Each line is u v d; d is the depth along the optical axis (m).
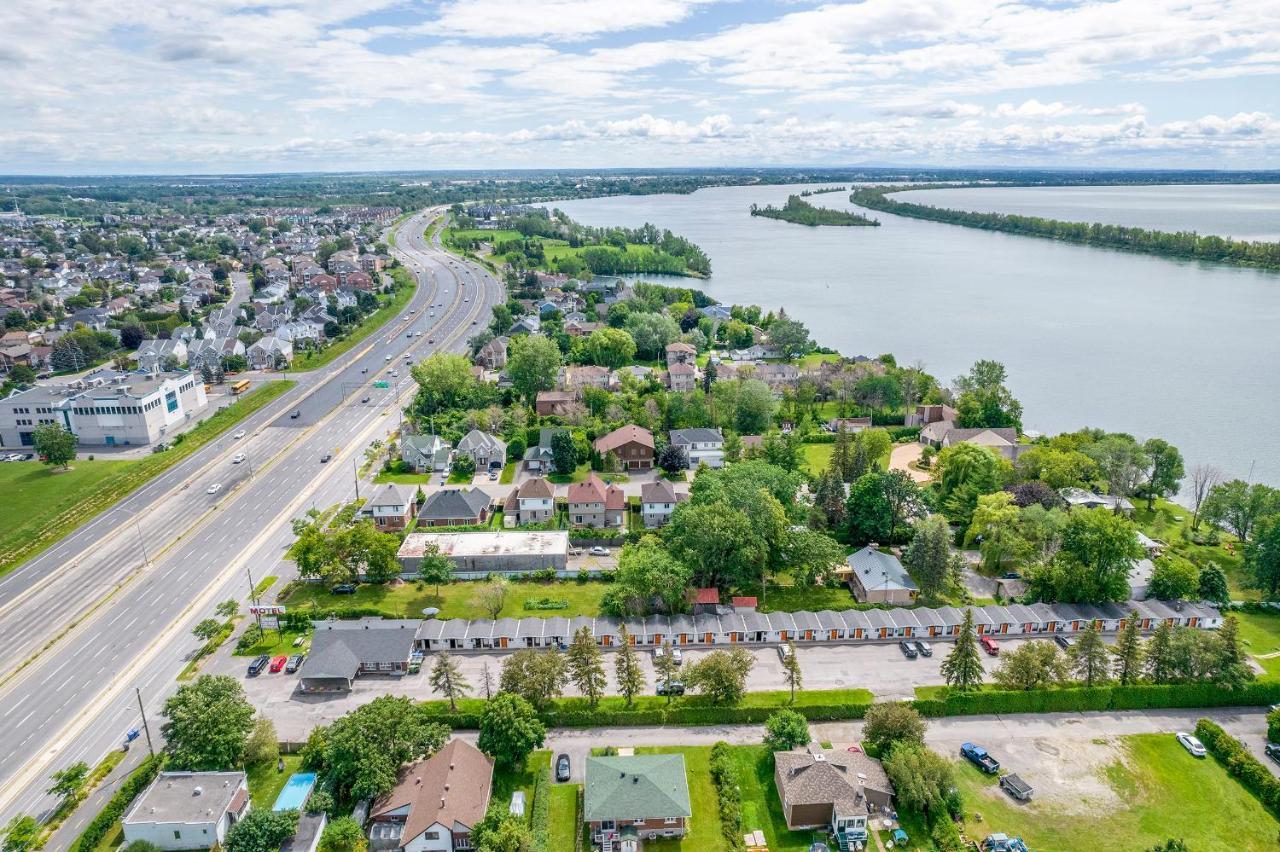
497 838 75.25
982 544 131.62
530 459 177.12
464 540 138.12
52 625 117.44
